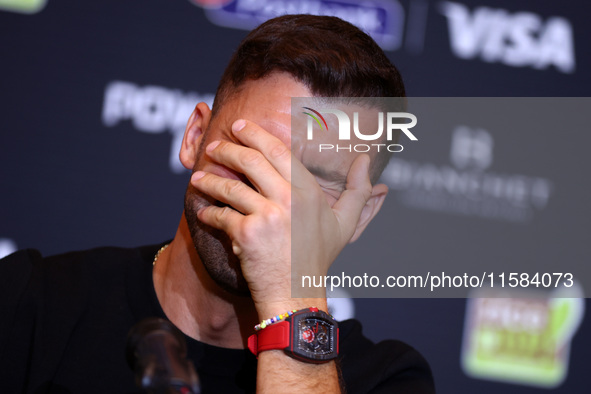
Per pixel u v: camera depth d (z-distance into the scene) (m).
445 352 5.41
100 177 5.24
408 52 5.69
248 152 2.43
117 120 5.31
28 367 2.72
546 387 5.44
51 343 2.74
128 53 5.37
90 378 2.70
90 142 5.25
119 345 2.79
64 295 2.90
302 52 2.59
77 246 5.14
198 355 2.72
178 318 2.80
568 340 5.48
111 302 2.90
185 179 5.37
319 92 2.59
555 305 5.47
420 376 3.15
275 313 2.34
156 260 3.04
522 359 5.47
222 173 2.55
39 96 5.19
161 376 1.39
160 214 5.30
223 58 5.51
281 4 5.57
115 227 5.21
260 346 2.35
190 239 2.76
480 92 5.71
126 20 5.39
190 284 2.75
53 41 5.26
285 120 2.54
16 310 2.81
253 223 2.34
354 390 2.90
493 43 5.83
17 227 5.06
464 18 5.80
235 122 2.50
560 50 5.86
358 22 5.63
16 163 5.11
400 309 5.38
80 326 2.82
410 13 5.71
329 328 2.38
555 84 5.80
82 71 5.28
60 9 5.29
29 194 5.11
